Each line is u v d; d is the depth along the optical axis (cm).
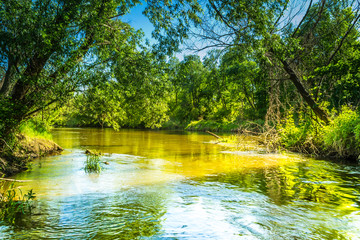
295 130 1484
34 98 859
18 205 539
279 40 1027
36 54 844
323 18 1442
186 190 666
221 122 4359
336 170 926
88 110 1050
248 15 833
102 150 1502
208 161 1131
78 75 864
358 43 1458
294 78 1349
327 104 1395
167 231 418
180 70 1070
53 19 816
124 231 417
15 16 736
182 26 930
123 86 1040
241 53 984
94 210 515
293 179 789
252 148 1602
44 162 1070
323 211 512
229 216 485
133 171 907
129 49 1041
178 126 5434
